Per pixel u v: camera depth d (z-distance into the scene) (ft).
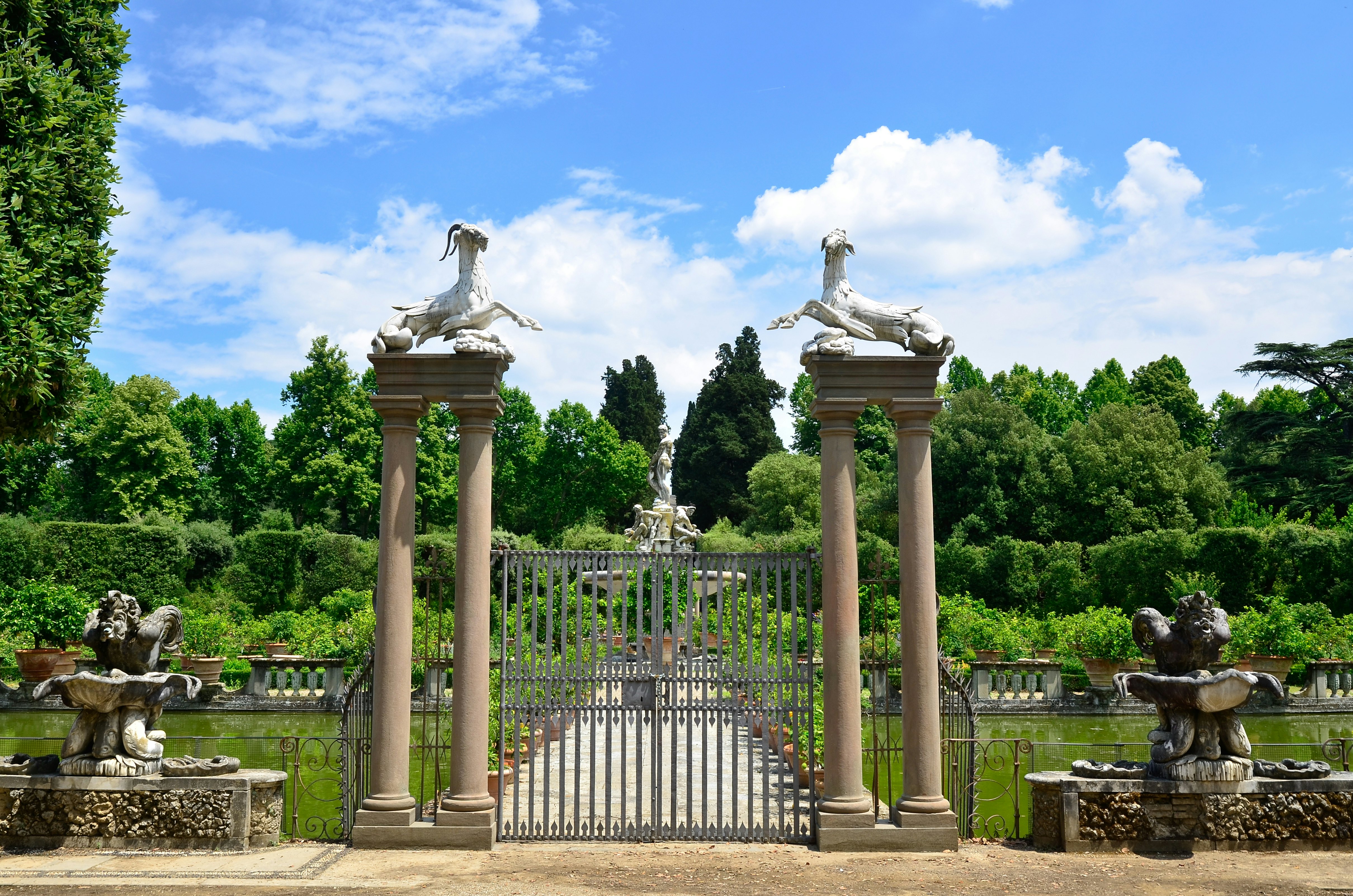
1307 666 73.41
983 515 130.82
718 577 27.86
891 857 25.38
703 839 27.12
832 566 26.84
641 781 27.35
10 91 28.78
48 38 31.04
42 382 28.09
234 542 126.52
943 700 29.66
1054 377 211.41
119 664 26.27
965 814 29.35
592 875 23.54
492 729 38.70
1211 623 26.13
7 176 27.55
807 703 27.58
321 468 140.77
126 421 141.38
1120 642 73.10
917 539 27.02
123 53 32.91
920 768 26.43
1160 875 23.65
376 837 26.05
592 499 174.81
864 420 173.06
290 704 72.79
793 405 192.44
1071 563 111.45
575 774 30.53
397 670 26.68
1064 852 25.89
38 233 28.43
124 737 26.07
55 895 21.70
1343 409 130.00
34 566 109.40
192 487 152.66
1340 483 120.06
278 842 26.66
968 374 192.24
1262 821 25.89
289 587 123.54
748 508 164.55
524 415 173.99
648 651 57.88
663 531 78.38
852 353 27.12
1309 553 97.40
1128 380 201.67
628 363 195.93
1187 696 26.04
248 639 92.48
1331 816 25.90
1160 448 127.13
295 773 28.66
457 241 28.27
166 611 26.86
